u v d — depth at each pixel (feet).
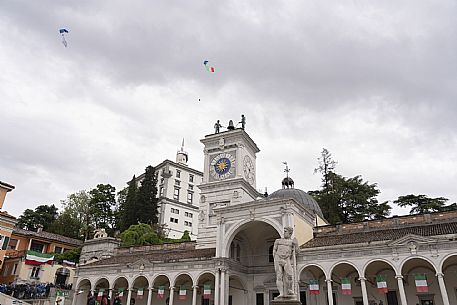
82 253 194.80
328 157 236.43
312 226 140.26
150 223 253.03
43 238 215.51
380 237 113.09
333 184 221.05
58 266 187.93
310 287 111.45
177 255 151.02
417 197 209.56
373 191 212.64
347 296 122.11
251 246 149.18
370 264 113.91
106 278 154.30
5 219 164.04
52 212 295.69
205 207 161.99
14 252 193.36
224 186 160.86
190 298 149.89
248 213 130.11
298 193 163.02
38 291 152.15
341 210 211.82
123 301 158.71
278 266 65.72
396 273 100.53
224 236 132.57
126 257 168.55
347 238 122.52
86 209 288.51
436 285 110.32
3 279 181.98
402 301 97.86
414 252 99.91
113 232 270.67
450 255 95.55
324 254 112.27
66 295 151.74
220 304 122.93
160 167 357.41
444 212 120.06
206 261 134.41
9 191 170.40
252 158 179.73
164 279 151.94
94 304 134.31
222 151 169.27
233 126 175.83
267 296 137.69
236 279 142.10
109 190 298.56
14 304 119.85
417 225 122.31
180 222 334.65
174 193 347.15
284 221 121.60
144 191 263.08
